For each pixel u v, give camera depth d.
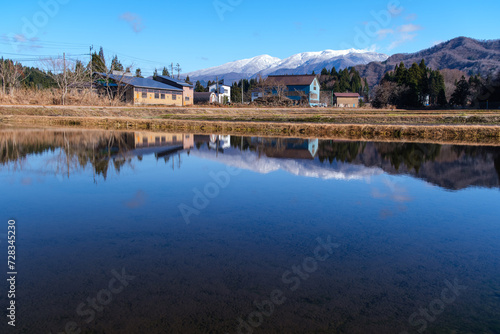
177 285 4.04
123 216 6.73
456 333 3.24
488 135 22.86
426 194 8.78
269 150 16.91
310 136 23.62
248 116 38.09
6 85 51.53
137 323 3.33
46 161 13.03
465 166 12.84
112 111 38.50
